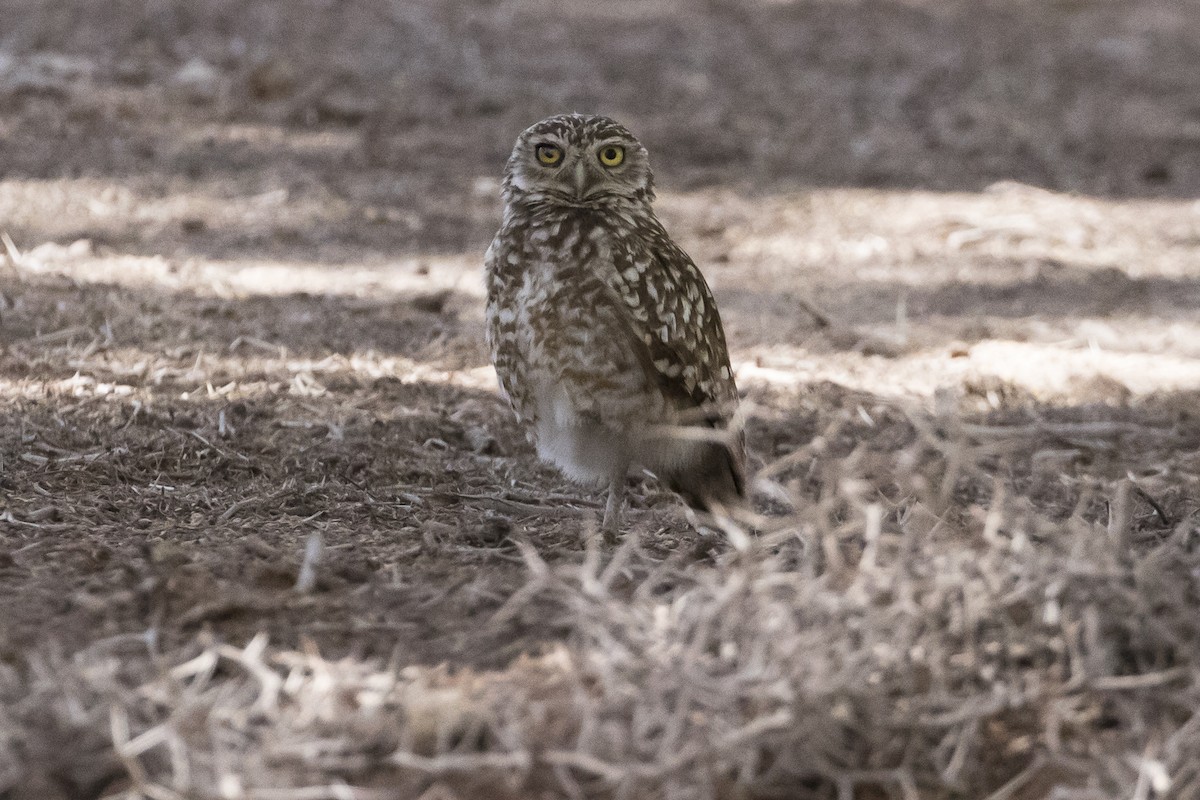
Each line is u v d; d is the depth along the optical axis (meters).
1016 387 13.62
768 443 12.09
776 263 17.61
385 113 22.70
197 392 12.15
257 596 8.02
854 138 23.70
